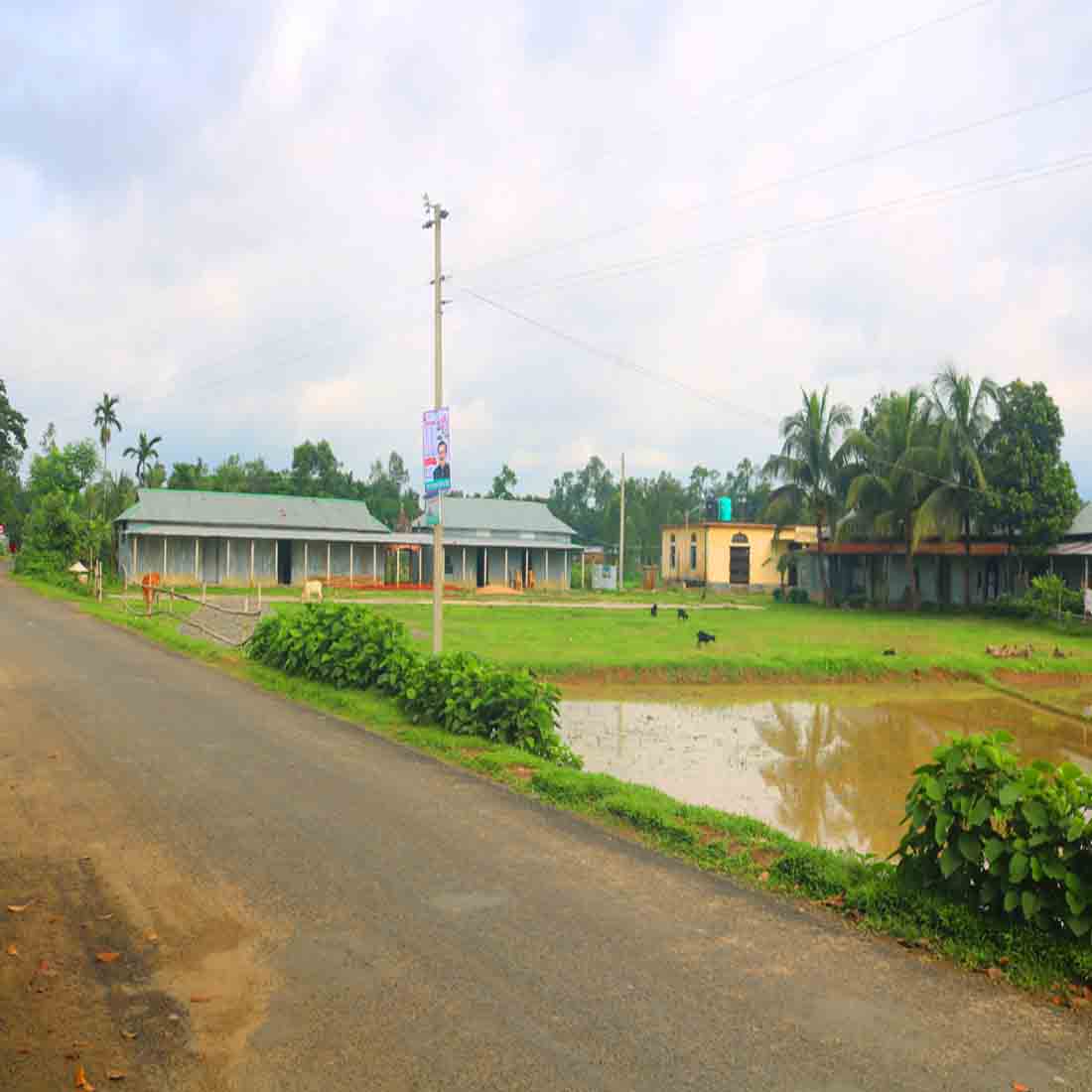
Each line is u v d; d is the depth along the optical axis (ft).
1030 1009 15.55
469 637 87.15
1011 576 141.59
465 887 20.54
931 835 18.69
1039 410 133.59
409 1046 13.83
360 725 38.34
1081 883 16.88
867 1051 14.06
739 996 15.74
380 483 319.68
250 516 164.45
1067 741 53.88
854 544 152.56
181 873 20.85
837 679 74.90
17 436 248.32
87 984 15.62
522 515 198.08
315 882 20.54
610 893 20.40
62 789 27.17
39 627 71.26
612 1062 13.52
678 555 209.05
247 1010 14.88
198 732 35.81
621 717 56.34
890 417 141.08
